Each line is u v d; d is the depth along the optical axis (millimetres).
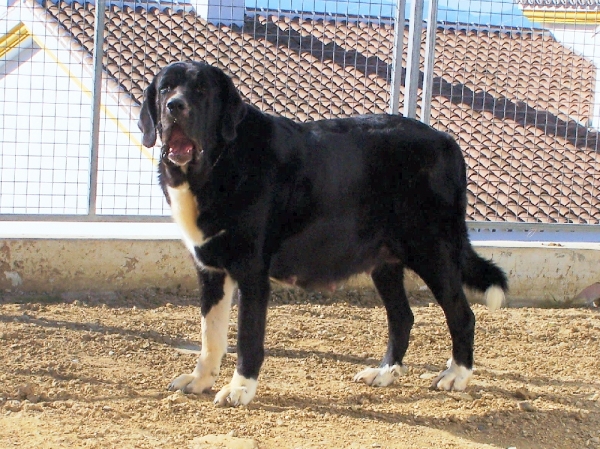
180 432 5211
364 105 11445
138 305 8812
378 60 11562
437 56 14508
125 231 9758
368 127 6375
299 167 5973
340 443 5203
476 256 6766
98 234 9328
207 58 11734
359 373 6734
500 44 13555
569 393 6680
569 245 10211
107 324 7883
